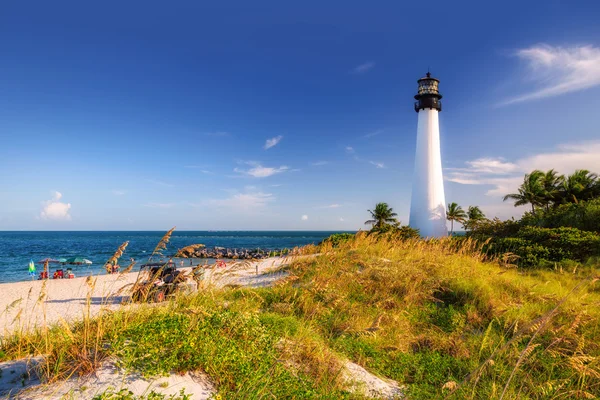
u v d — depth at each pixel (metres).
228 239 141.75
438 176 42.28
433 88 42.66
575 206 25.59
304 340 7.21
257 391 4.78
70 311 11.87
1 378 4.65
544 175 42.81
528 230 21.95
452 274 13.16
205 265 8.36
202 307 6.94
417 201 42.50
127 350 4.99
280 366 5.61
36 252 63.50
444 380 6.91
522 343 8.12
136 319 6.32
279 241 127.44
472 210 62.41
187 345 5.25
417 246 17.70
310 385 5.49
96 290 16.80
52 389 4.29
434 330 9.48
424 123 42.72
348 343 8.09
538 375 6.97
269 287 11.99
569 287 12.62
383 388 6.45
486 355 7.79
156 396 4.14
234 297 9.87
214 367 5.12
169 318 6.27
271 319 8.30
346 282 11.66
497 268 15.48
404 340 8.61
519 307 10.10
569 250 18.61
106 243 100.69
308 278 11.78
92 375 4.59
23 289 19.78
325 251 15.25
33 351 5.61
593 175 39.06
